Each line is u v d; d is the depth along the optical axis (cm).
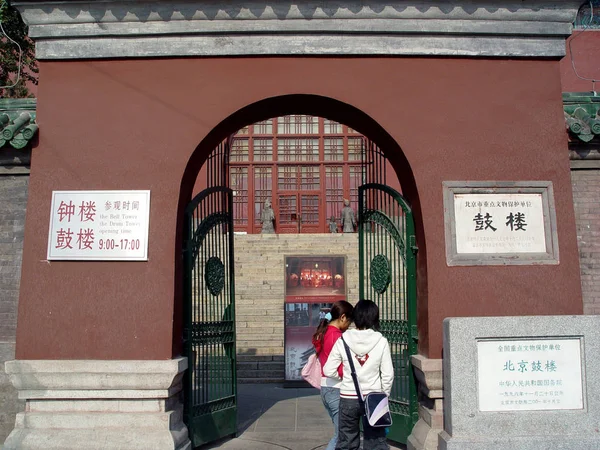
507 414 577
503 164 665
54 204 651
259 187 2100
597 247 709
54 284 639
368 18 662
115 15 661
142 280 639
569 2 671
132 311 635
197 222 761
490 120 670
